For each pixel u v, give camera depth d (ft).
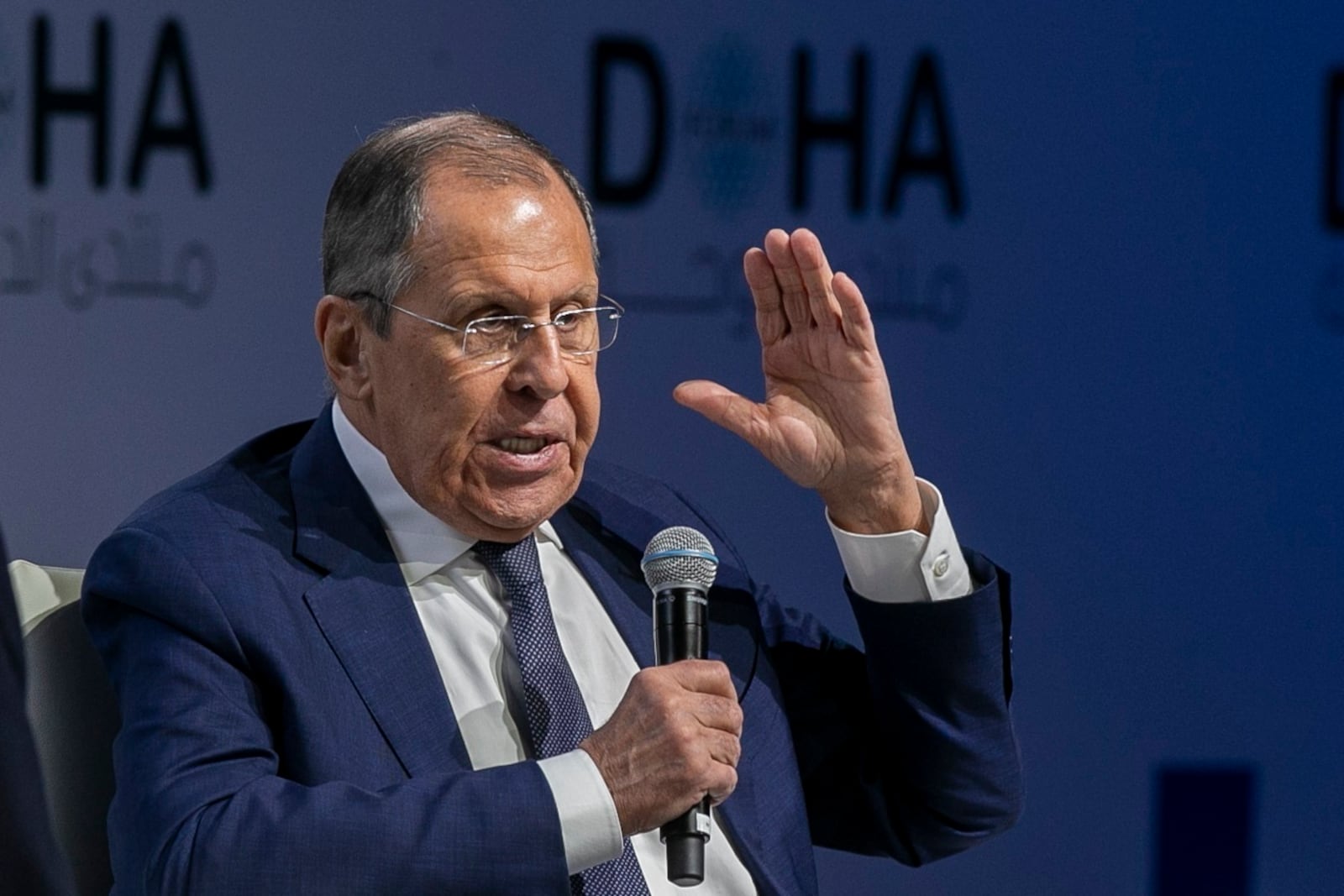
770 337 26.17
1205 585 45.39
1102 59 44.65
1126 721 44.93
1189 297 45.21
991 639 26.25
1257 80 45.52
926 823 27.53
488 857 21.21
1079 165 44.57
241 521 24.39
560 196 24.56
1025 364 44.27
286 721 22.97
